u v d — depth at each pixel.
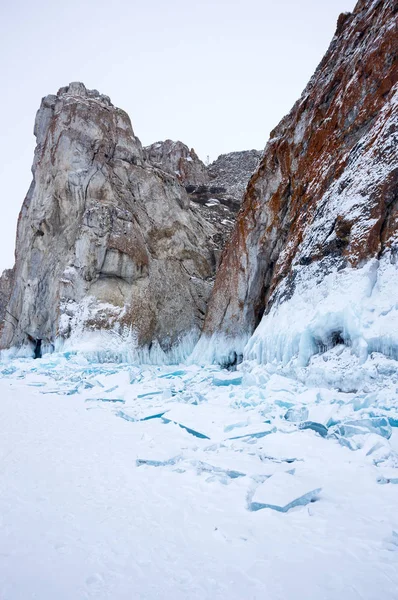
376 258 13.02
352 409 9.23
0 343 33.16
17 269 34.06
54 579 3.30
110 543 3.93
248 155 53.94
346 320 12.34
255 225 25.00
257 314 24.41
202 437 8.42
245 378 15.51
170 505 4.91
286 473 5.66
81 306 28.23
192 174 49.91
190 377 19.33
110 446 7.75
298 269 16.59
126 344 27.72
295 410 9.30
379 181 13.98
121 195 31.78
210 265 34.69
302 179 20.97
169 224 33.19
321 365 12.35
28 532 4.14
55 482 5.69
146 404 12.62
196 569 3.48
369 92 17.38
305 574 3.37
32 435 8.56
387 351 10.85
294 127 23.41
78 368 22.81
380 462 6.30
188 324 30.95
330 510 4.68
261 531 4.19
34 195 33.12
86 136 31.59
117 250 29.50
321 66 24.52
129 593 3.14
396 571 3.41
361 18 21.69
